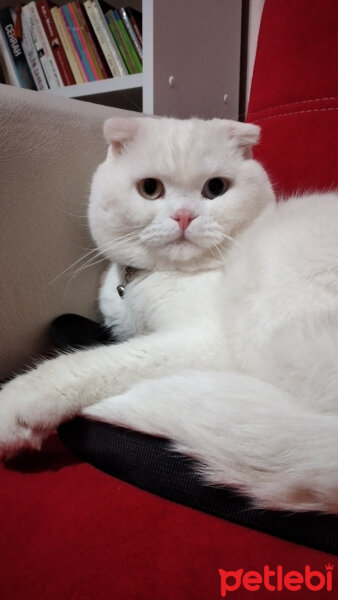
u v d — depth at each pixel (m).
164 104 0.46
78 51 0.52
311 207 0.29
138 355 0.25
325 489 0.16
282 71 0.42
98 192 0.30
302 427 0.17
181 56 0.47
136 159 0.29
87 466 0.21
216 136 0.30
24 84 0.58
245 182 0.30
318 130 0.40
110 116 0.34
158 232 0.28
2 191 0.26
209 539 0.16
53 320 0.32
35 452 0.23
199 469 0.18
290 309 0.24
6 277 0.28
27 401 0.22
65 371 0.24
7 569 0.15
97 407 0.22
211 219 0.29
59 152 0.29
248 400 0.19
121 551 0.16
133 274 0.32
